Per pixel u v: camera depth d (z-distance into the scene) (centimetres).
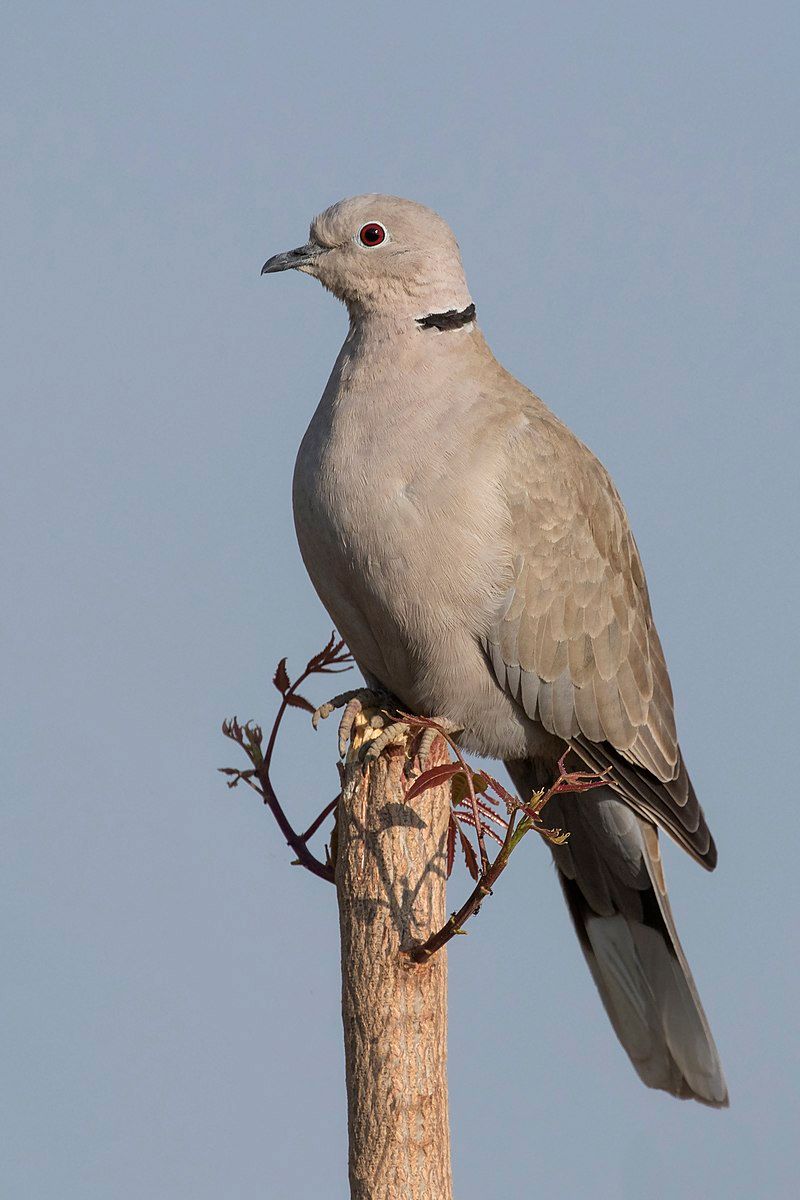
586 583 1061
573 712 1072
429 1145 764
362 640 1035
